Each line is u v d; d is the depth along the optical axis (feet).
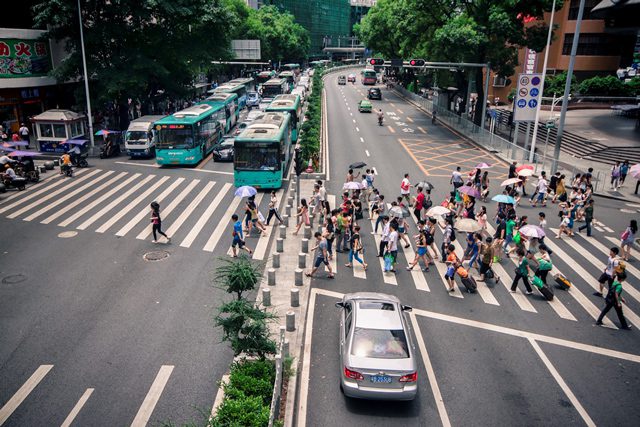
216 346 42.75
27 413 34.45
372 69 338.34
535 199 84.07
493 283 56.18
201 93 221.25
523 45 136.67
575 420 34.30
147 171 105.09
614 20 135.33
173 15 132.46
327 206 67.97
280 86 200.85
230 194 89.15
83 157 108.27
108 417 34.12
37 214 77.92
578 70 189.78
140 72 127.54
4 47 121.80
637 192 92.48
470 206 70.74
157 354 41.39
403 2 161.38
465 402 35.99
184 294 52.21
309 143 105.81
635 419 34.47
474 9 145.38
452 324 47.03
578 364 40.93
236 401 31.07
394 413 34.78
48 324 45.91
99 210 80.07
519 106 109.91
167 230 71.26
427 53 162.09
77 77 136.67
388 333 35.86
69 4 117.39
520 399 36.40
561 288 54.90
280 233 67.15
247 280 35.76
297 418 34.09
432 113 185.37
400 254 64.44
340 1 629.51
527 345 43.62
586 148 123.44
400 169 107.55
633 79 178.40
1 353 41.29
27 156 98.89
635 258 63.57
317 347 42.88
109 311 48.44
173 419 33.88
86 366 39.68
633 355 42.37
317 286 54.80
